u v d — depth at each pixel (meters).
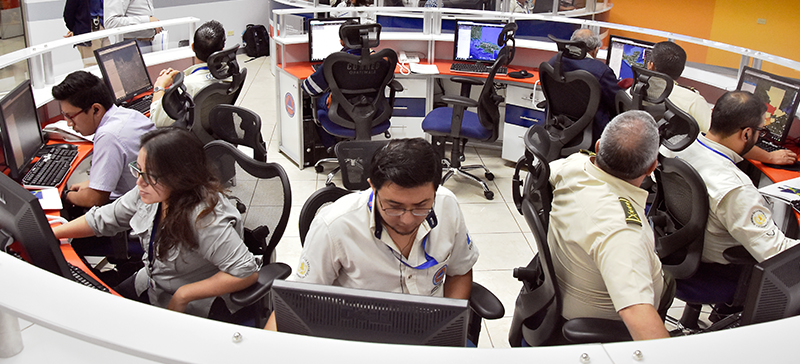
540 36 5.35
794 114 2.77
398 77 4.31
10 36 5.26
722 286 2.15
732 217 1.97
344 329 1.02
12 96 2.32
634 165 1.55
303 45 4.52
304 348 0.77
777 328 0.83
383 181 1.17
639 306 1.40
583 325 1.55
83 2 4.71
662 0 7.03
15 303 0.82
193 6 7.24
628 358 0.78
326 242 1.39
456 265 1.59
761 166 2.71
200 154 1.59
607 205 1.54
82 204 2.28
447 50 4.73
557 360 0.77
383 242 1.38
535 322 1.83
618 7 7.41
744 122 2.12
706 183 2.03
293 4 6.27
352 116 3.74
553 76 3.30
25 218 1.31
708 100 3.64
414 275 1.45
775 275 1.06
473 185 4.07
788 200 2.23
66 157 2.59
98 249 2.32
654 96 3.04
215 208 1.64
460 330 0.99
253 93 6.32
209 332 0.79
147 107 3.38
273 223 1.96
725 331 0.83
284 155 4.58
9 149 2.23
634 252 1.46
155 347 0.76
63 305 0.82
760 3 6.34
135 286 1.92
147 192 1.58
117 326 0.79
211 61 3.04
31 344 1.02
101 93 2.36
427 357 0.77
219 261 1.64
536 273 1.78
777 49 6.38
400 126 4.49
